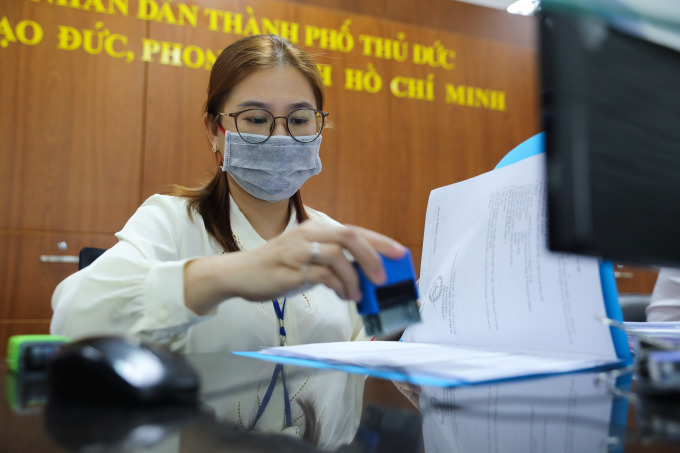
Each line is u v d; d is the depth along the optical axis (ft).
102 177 8.18
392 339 2.97
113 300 1.96
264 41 3.44
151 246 2.83
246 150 3.32
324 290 3.28
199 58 8.78
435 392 1.21
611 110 0.96
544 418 0.94
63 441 0.76
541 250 1.83
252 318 2.92
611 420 0.91
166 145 8.52
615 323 1.43
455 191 2.32
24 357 1.36
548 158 0.96
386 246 1.41
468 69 10.61
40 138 7.92
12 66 7.86
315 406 1.08
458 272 2.14
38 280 7.77
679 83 1.02
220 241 3.19
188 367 1.10
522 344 1.84
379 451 0.76
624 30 0.98
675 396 1.05
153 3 8.57
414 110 10.12
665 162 0.99
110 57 8.34
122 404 1.00
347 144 9.56
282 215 3.69
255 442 0.80
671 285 4.00
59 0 8.12
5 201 7.70
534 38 0.98
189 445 0.77
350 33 9.75
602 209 0.93
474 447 0.76
